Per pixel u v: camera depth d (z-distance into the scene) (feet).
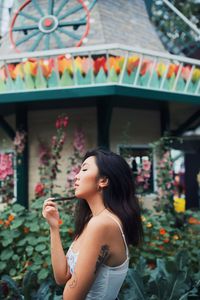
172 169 19.49
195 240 16.56
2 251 15.40
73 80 18.43
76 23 20.86
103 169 6.90
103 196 6.88
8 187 19.11
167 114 22.52
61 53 18.47
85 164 7.13
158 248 15.70
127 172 7.04
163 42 27.50
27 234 15.25
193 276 11.16
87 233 6.40
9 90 19.17
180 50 27.14
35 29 21.38
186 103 20.66
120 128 21.27
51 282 10.29
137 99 19.38
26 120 21.43
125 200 6.89
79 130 20.48
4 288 12.14
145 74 18.98
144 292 9.81
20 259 15.03
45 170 20.45
